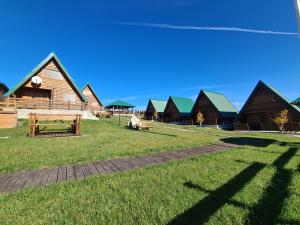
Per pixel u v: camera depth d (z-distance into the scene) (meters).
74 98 26.09
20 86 22.59
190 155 8.14
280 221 3.45
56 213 3.52
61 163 6.39
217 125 30.67
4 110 16.78
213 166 6.43
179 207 3.81
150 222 3.33
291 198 4.22
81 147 8.93
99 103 48.03
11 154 7.38
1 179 5.02
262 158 7.61
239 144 11.42
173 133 16.95
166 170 5.93
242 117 30.19
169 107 45.84
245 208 3.82
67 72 25.44
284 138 15.34
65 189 4.44
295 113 23.66
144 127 19.27
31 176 5.26
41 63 23.80
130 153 8.05
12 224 3.19
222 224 3.32
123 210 3.66
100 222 3.29
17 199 3.95
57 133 13.98
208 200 4.09
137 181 5.01
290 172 5.84
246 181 5.11
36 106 23.09
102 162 6.74
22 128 15.30
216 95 36.84
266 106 27.09
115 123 24.00
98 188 4.54
